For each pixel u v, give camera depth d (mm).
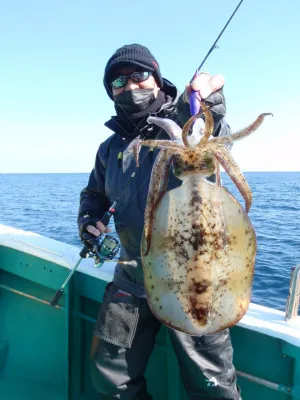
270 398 2500
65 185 78125
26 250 3490
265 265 9578
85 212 2930
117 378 2490
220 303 1849
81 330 3223
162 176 1855
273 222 19031
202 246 1762
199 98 2057
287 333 2318
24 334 3619
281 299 6961
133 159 2586
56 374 3387
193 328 1866
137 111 2666
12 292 3717
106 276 3000
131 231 2535
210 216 1754
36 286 3527
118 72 2670
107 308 2568
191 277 1810
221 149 1803
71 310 3172
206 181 1782
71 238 14609
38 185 78312
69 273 3193
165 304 1916
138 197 2500
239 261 1809
